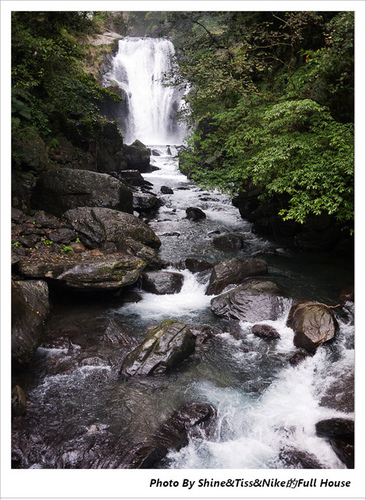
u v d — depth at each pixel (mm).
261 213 9719
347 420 3756
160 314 6066
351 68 7078
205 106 10227
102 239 7211
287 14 8062
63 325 5586
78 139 11648
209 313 6125
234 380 4621
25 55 10016
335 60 7020
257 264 7234
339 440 3730
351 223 8070
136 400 4258
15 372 4559
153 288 6703
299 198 6688
